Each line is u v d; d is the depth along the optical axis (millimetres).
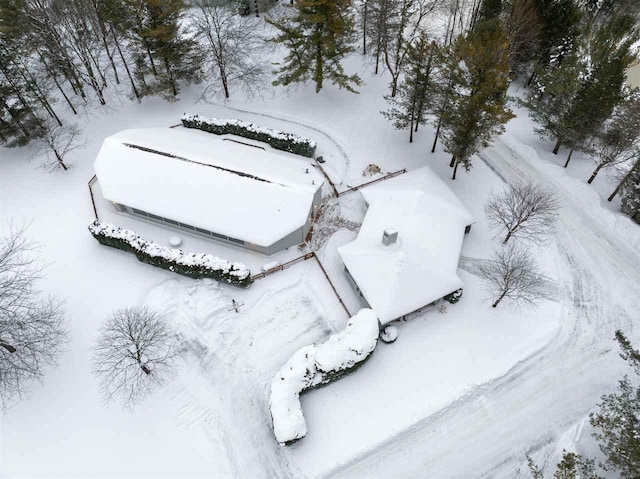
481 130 31719
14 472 22672
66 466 22938
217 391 25406
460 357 26797
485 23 36844
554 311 29016
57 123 40281
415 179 33531
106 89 43875
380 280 27281
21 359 23953
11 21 35281
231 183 31312
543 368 26656
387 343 27141
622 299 29953
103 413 24531
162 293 29047
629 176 35000
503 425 24625
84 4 40531
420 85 34031
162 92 43250
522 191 31875
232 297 29047
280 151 38625
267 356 26719
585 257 32281
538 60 44688
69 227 32906
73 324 27656
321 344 25688
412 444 23922
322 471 22984
